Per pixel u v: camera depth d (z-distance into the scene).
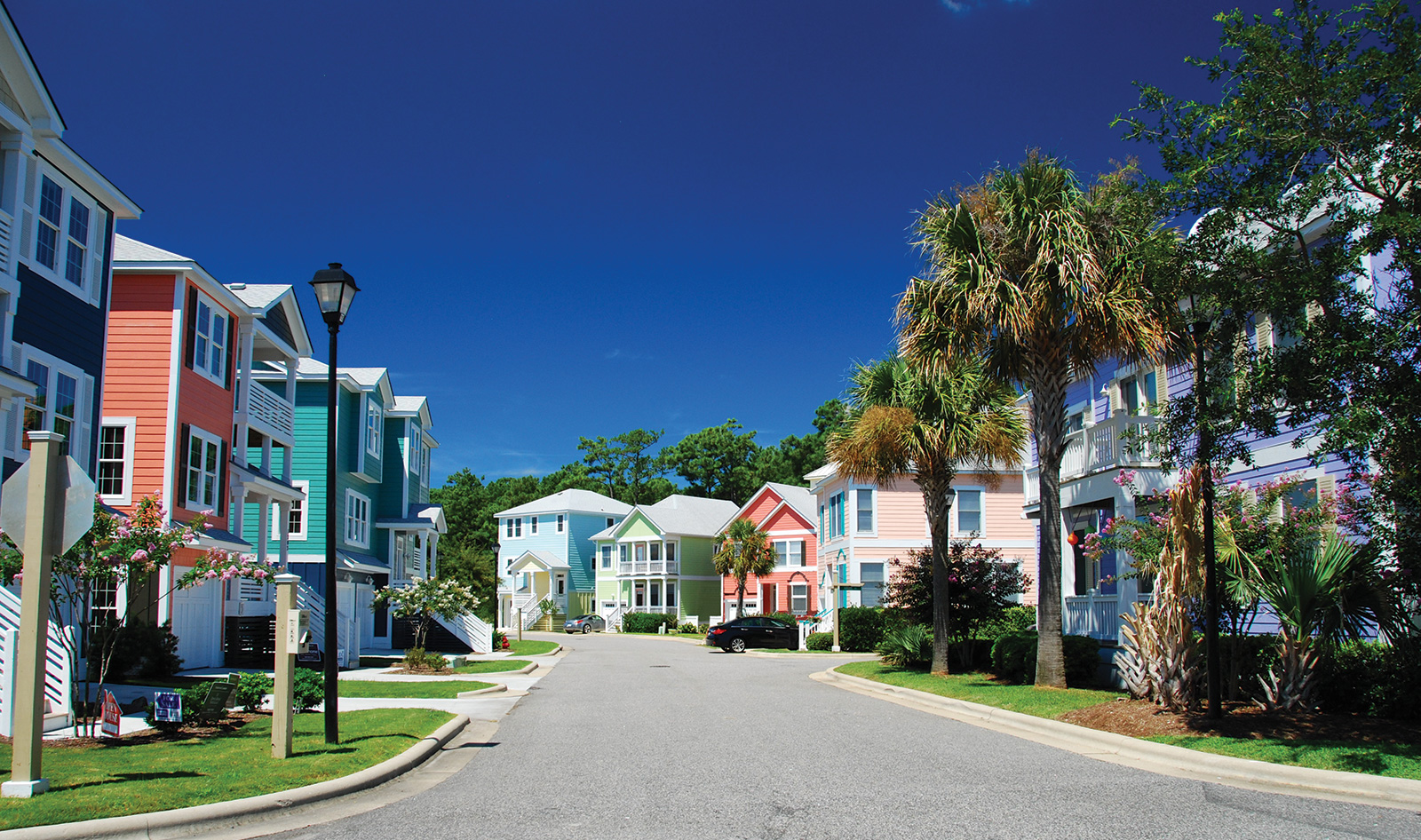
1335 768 8.63
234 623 23.81
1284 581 11.33
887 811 7.52
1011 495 36.50
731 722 13.52
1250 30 9.55
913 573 22.91
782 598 49.22
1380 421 8.61
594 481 90.50
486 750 11.30
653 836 6.80
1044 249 14.60
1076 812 7.45
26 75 15.77
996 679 18.34
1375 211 10.75
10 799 7.14
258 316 25.62
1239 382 10.63
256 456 32.19
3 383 14.63
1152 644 12.05
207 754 9.78
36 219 16.59
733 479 84.75
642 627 56.66
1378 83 9.29
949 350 16.20
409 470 38.88
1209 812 7.39
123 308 21.14
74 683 13.41
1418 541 10.59
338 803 8.13
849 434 21.80
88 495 7.59
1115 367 21.53
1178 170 10.41
